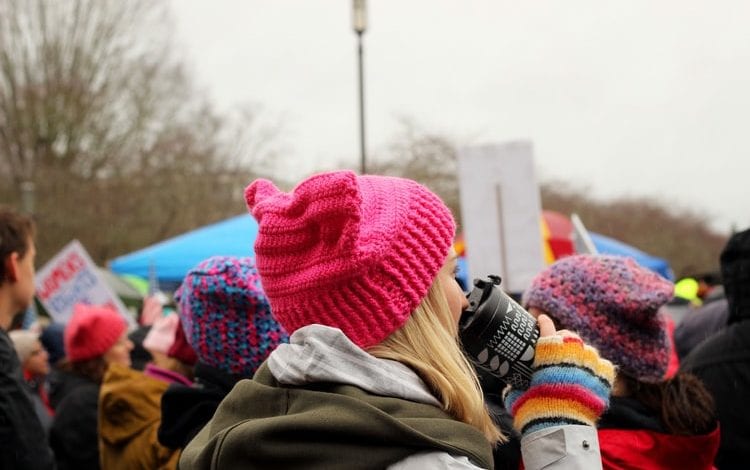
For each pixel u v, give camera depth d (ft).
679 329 13.47
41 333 19.29
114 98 70.38
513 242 15.96
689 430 5.87
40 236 58.80
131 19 72.02
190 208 65.98
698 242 127.03
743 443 7.45
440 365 4.14
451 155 73.77
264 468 3.76
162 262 28.78
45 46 68.85
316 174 4.13
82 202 61.93
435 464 3.68
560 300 6.24
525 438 4.64
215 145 71.36
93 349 12.58
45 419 13.53
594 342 6.12
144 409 9.16
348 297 4.07
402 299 4.13
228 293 6.51
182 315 7.13
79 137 67.56
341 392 3.90
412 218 4.27
